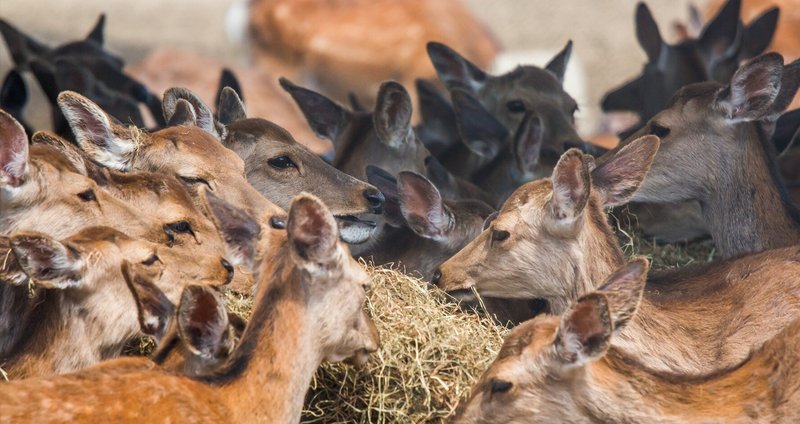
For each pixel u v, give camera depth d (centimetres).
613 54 3684
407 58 3484
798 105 2319
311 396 1188
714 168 1491
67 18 3944
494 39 3584
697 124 1487
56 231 1212
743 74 1459
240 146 1502
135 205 1284
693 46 2055
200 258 1195
